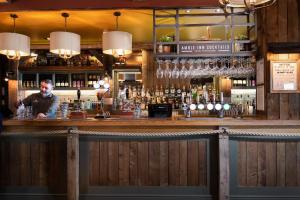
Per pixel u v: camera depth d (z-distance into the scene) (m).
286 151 4.15
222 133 4.07
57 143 4.27
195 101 7.06
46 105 5.29
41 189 4.27
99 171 4.26
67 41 4.81
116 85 8.18
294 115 4.34
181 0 4.69
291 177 4.14
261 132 4.10
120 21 5.67
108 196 4.23
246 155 4.16
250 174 4.16
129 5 4.73
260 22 4.61
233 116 5.48
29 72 8.20
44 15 5.15
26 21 5.53
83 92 8.31
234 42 4.72
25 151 4.30
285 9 4.36
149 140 4.24
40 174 4.28
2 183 4.32
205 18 5.62
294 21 4.35
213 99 6.23
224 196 4.06
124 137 4.23
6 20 5.46
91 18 5.43
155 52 4.78
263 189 4.14
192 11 5.36
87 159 4.25
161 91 7.54
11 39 4.76
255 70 5.05
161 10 4.88
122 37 4.82
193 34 6.75
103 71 8.05
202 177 4.19
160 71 5.33
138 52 7.92
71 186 4.14
